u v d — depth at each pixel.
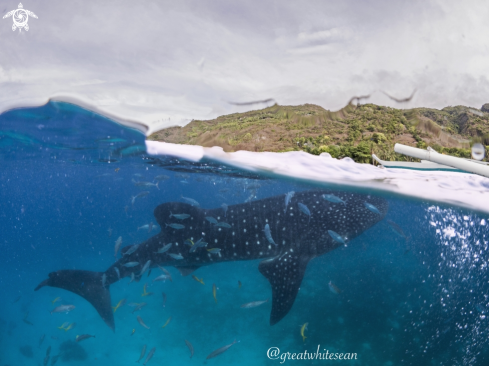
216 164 7.27
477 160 5.35
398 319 7.81
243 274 12.25
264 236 5.95
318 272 10.31
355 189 6.44
